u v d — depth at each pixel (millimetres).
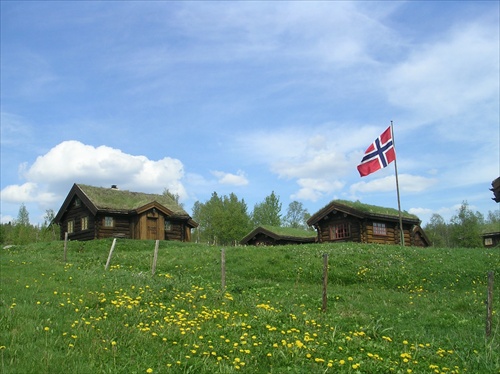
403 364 9602
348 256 25656
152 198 46438
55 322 11125
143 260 26234
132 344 9906
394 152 32969
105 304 13883
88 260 25312
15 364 8078
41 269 19969
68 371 8031
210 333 11023
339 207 38562
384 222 39000
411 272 23156
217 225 65625
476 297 18531
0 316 11125
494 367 9703
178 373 8500
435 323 14289
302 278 23016
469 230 65438
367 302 17750
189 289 16859
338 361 9367
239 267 24844
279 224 73125
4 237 73125
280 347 9938
